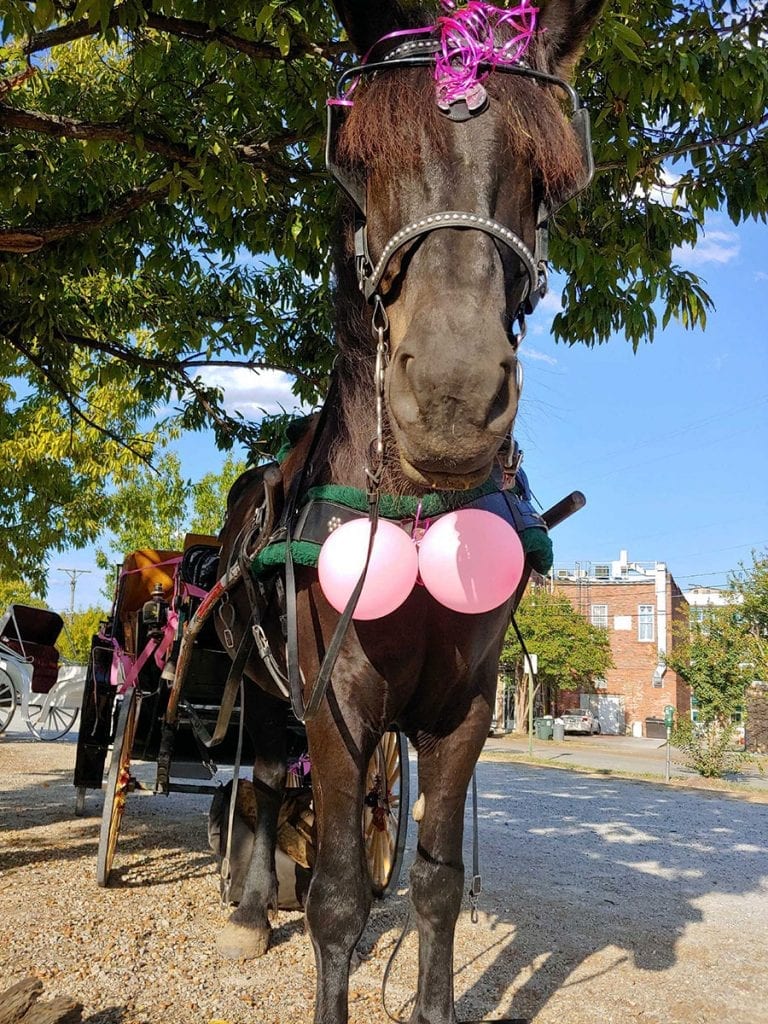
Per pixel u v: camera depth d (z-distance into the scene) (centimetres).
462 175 189
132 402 1095
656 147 486
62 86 573
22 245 379
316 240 497
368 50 232
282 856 391
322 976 217
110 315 697
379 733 231
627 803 976
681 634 2261
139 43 412
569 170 204
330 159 213
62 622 1298
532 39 221
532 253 201
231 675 277
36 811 678
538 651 3588
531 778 1273
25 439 1163
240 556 265
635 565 4966
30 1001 238
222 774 921
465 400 164
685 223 497
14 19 317
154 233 591
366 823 414
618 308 493
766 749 2662
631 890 499
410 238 187
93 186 538
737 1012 320
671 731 1869
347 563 211
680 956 380
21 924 373
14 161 482
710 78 408
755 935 420
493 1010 307
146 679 502
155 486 1545
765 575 2075
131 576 572
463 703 237
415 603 224
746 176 475
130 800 757
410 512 225
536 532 250
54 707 1349
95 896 422
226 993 312
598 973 351
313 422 278
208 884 455
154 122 450
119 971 326
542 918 422
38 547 1218
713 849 672
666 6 445
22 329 588
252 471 407
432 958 235
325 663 204
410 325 177
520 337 202
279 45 343
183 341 662
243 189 430
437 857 235
